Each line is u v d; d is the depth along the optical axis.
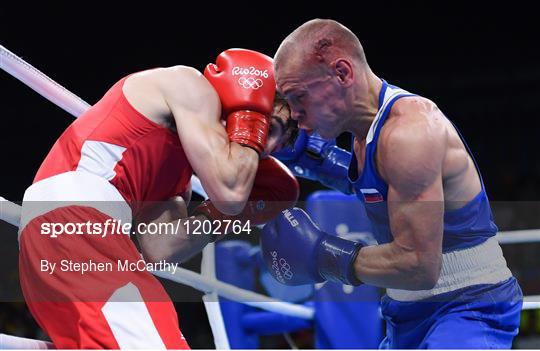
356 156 4.51
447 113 18.06
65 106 4.87
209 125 4.39
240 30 17.02
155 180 4.62
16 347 3.72
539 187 15.94
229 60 4.61
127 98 4.51
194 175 5.35
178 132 4.40
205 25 16.91
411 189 4.02
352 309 7.24
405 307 4.52
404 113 4.12
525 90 17.84
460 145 4.31
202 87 4.48
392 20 18.08
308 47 4.20
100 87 16.02
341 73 4.21
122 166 4.45
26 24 15.53
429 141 4.02
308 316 7.30
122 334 3.87
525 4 17.98
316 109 4.30
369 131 4.21
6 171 14.77
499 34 18.03
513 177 16.58
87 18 15.97
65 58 15.84
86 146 4.39
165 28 16.56
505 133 17.64
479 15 18.02
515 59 17.98
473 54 18.09
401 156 4.00
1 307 10.91
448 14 18.09
